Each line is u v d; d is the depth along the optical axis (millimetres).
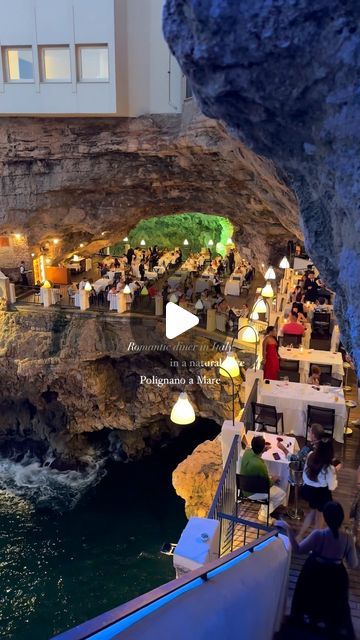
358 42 3078
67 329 21141
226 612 3186
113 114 16609
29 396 22812
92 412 22438
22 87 16516
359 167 3434
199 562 5383
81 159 18438
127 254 29906
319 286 17359
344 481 8203
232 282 22875
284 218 15578
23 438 24031
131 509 20141
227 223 31266
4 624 15062
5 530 19000
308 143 3828
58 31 15836
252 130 4035
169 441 24062
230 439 8328
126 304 21062
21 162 18844
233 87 3535
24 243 22734
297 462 7266
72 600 15930
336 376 11344
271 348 10930
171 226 33500
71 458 22875
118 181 18922
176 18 3387
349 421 10398
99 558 17641
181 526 19156
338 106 3350
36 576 16859
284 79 3385
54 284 24016
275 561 4305
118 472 22453
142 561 17500
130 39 16344
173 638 2629
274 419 9219
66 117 17484
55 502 20578
